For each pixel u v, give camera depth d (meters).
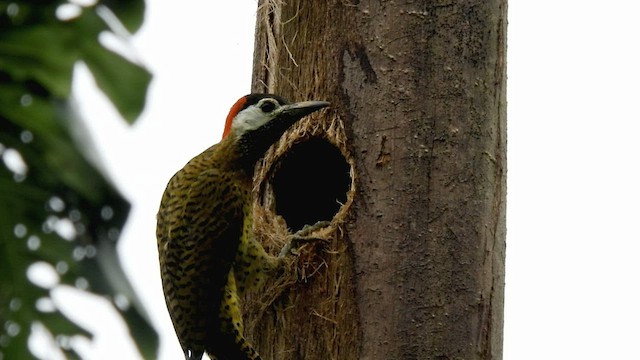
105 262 10.51
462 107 10.09
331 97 10.52
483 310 9.70
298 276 10.20
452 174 9.91
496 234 10.03
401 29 10.27
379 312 9.65
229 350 10.52
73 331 10.81
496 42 10.44
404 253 9.70
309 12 10.92
